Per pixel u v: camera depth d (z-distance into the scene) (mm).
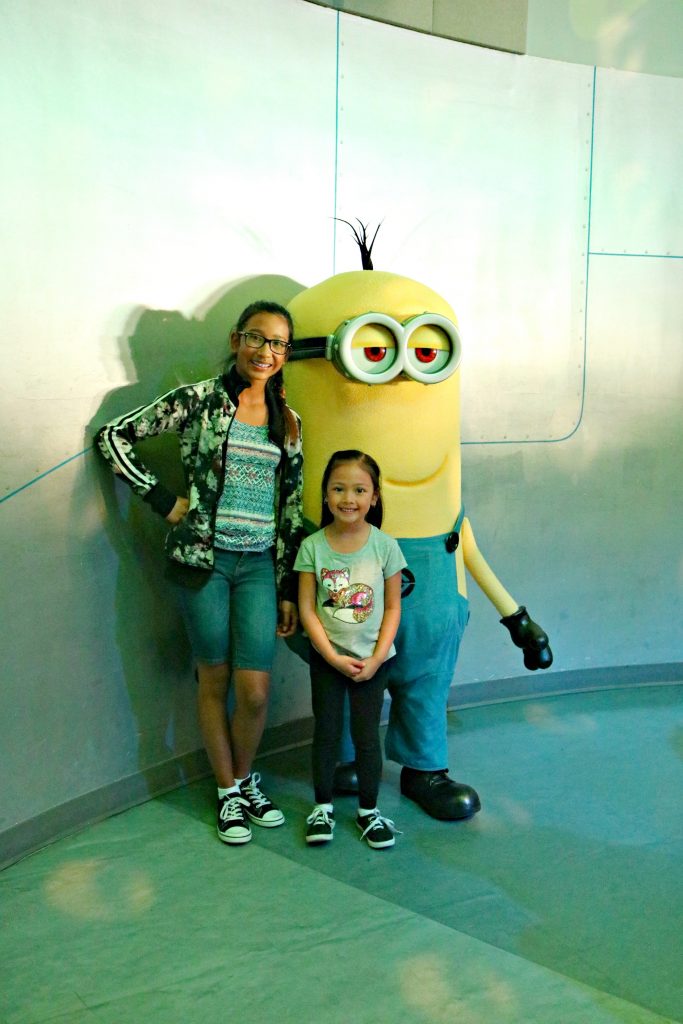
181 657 2982
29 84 2391
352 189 3270
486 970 2008
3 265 2355
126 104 2641
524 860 2527
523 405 3752
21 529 2445
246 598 2613
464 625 2893
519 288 3680
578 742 3398
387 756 2926
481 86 3490
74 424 2570
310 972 1992
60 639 2574
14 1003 1883
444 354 2684
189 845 2562
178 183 2805
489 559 3775
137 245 2709
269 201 3062
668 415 4012
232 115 2928
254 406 2562
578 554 3947
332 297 2691
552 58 3619
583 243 3779
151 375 2787
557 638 3963
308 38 3084
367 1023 1833
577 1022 1843
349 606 2543
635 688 4055
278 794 2928
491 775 3098
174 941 2100
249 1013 1859
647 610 4094
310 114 3129
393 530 2711
